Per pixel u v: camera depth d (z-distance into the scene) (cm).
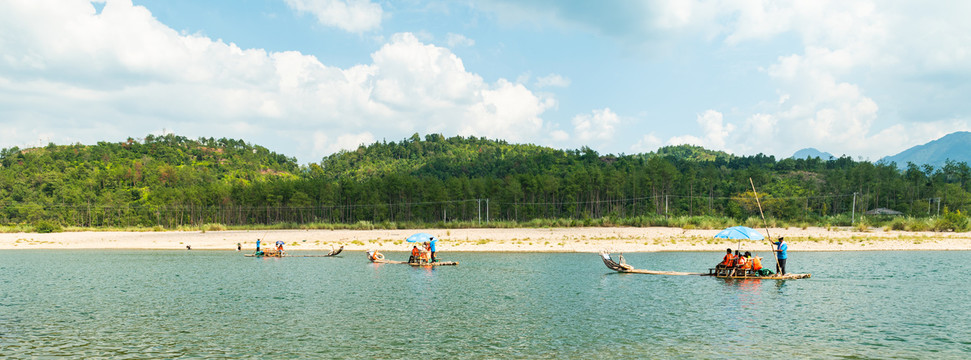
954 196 12925
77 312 2309
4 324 2075
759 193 13925
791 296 2545
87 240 7725
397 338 1819
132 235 8700
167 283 3191
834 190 14250
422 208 13175
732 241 5950
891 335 1802
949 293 2594
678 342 1734
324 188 13438
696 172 17712
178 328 1988
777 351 1620
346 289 2903
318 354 1630
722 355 1582
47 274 3709
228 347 1716
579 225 10306
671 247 5512
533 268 3866
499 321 2077
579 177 13362
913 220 8125
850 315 2117
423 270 3797
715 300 2467
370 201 13212
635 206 13362
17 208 14388
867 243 5453
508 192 13125
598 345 1709
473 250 5566
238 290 2892
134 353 1655
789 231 7838
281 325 2027
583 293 2711
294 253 5500
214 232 9600
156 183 19025
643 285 2956
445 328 1964
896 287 2778
